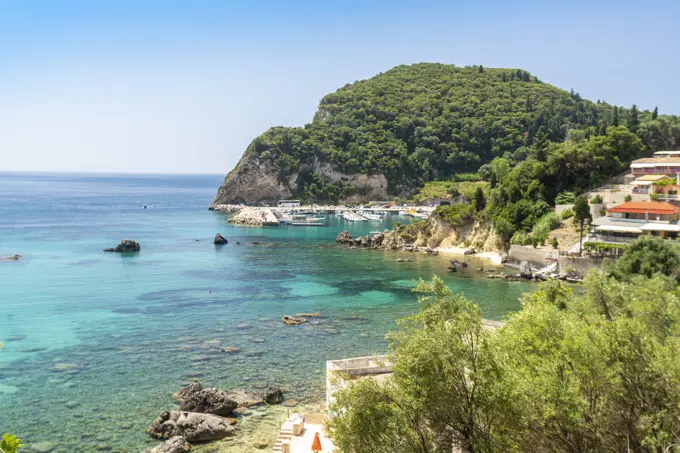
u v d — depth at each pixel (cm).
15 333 6391
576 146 14088
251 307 7831
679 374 2289
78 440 3875
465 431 2291
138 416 4262
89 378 5009
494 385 2238
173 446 3688
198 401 4322
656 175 12688
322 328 6744
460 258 12631
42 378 4994
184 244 14888
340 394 2561
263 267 11400
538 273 9931
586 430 2252
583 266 9456
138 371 5197
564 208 12181
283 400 4603
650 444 2198
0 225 18388
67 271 10506
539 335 2697
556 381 2259
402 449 2278
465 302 2605
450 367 2333
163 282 9625
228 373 5181
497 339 2586
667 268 7012
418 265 11712
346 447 2380
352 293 8881
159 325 6806
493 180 16850
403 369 2405
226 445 3866
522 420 2295
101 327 6681
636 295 3812
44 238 15275
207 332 6512
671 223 9738
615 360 2473
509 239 12244
